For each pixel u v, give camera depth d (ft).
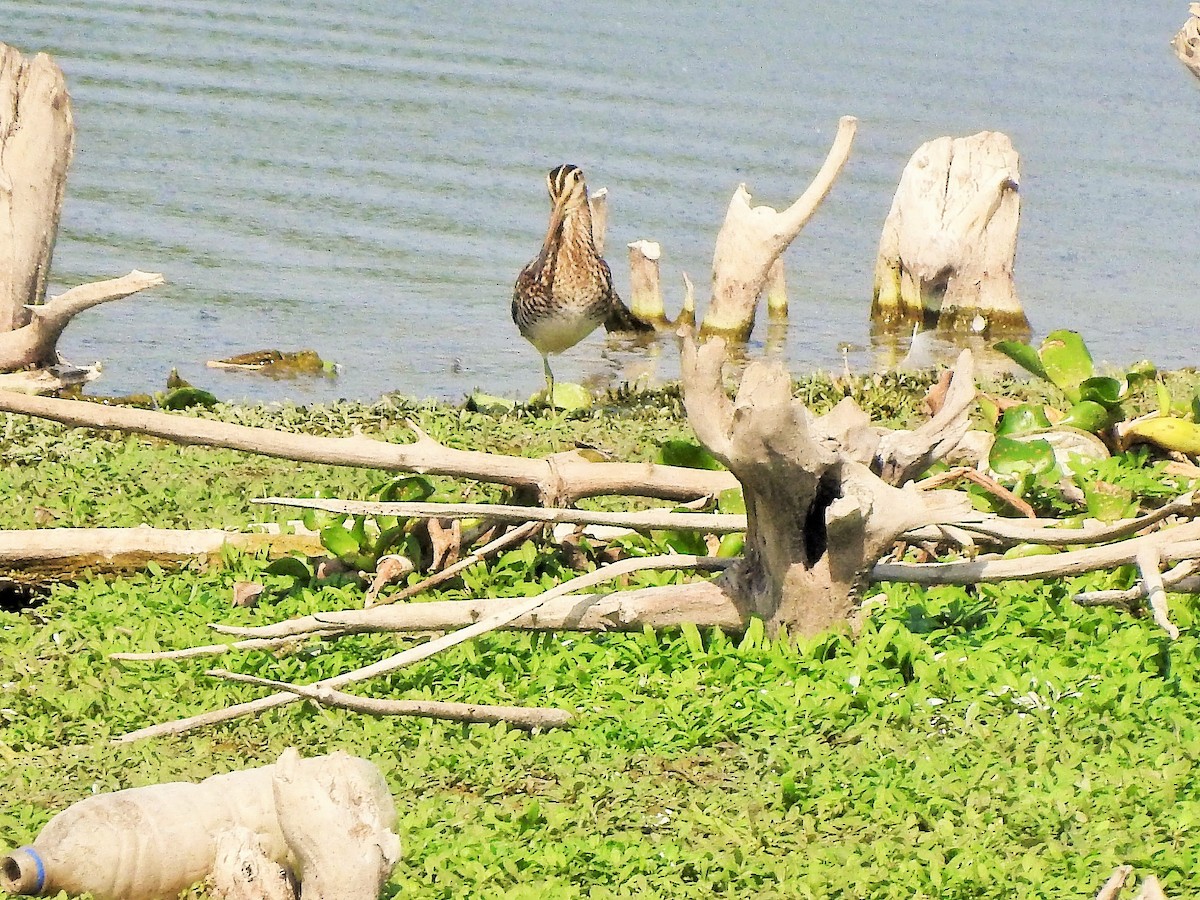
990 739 70.74
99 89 248.93
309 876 52.13
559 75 266.57
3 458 116.98
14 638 85.35
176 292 183.73
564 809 65.51
